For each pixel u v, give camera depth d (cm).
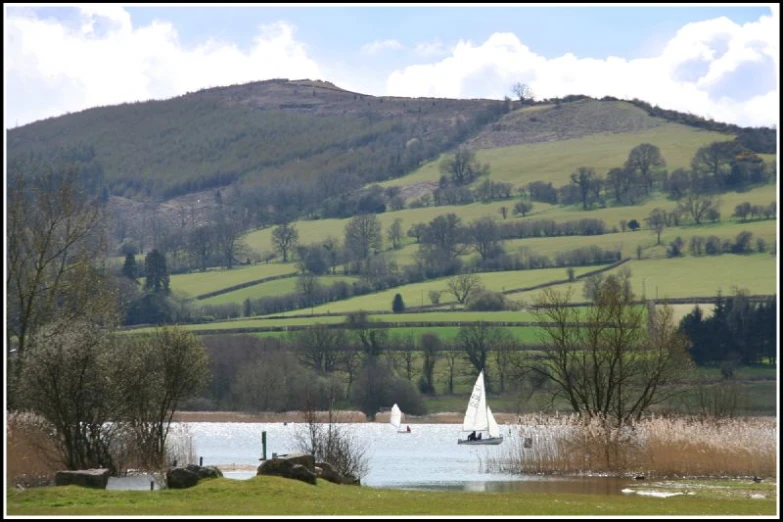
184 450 11906
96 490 7475
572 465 12512
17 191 12300
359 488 8469
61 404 9450
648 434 12438
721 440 12188
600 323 14412
